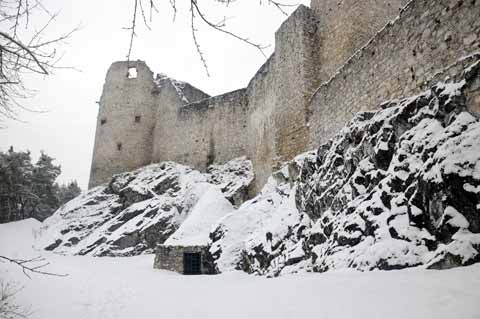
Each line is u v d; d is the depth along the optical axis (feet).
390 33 27.17
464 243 13.67
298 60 47.42
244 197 61.67
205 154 78.74
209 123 80.53
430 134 18.48
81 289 31.17
